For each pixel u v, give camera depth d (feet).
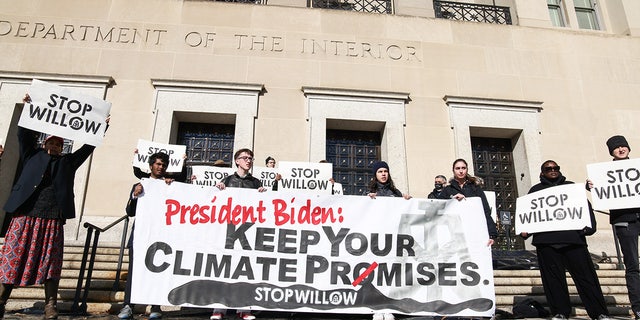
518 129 33.06
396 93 32.30
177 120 31.63
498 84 34.40
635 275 15.12
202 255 14.32
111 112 29.81
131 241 14.47
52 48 30.76
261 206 15.02
